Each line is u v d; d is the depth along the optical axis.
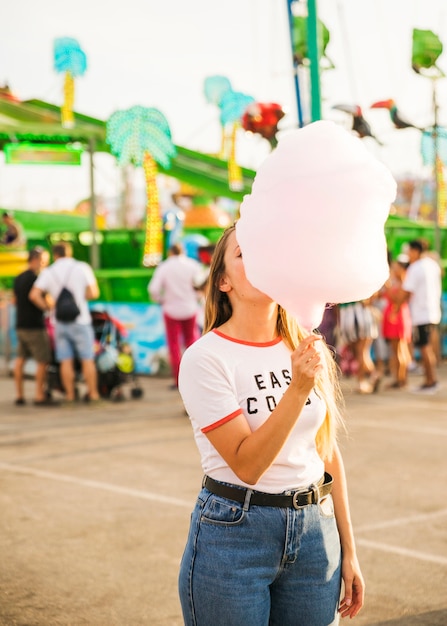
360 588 2.56
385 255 2.12
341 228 2.00
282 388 2.40
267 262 2.08
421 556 5.09
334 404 2.55
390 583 4.67
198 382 2.34
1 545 5.34
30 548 5.27
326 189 1.98
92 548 5.25
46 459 7.90
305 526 2.37
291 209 2.01
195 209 28.16
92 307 15.27
